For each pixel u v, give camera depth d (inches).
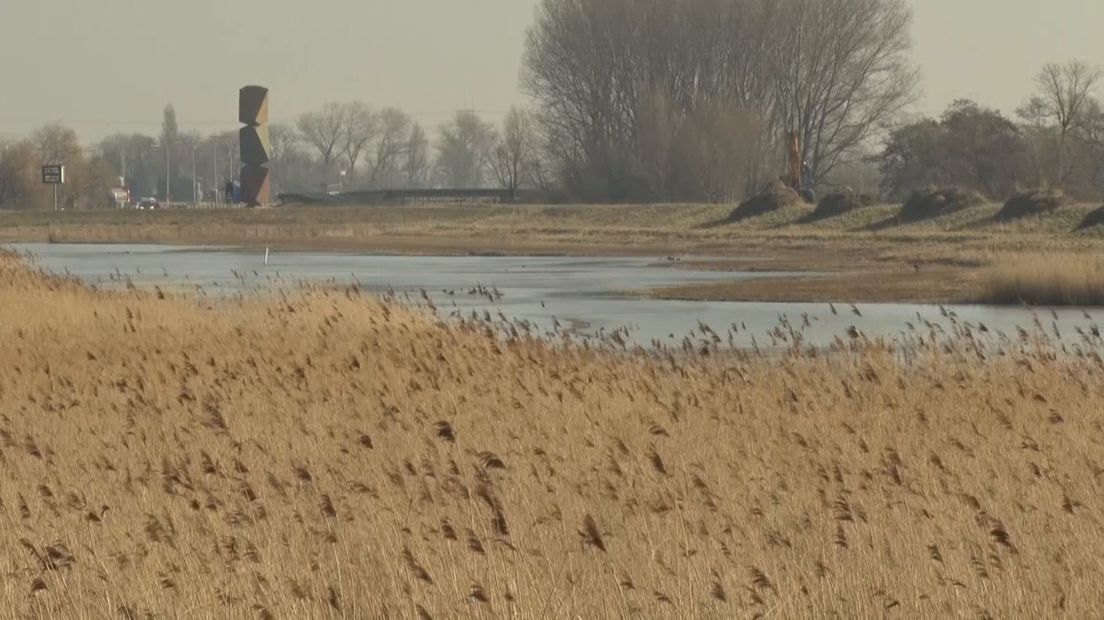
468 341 2295.8
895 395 1814.7
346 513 1130.7
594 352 2428.6
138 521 1132.5
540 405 1710.1
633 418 1647.4
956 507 1156.5
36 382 1969.7
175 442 1529.3
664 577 976.3
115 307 2691.9
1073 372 2016.5
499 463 1212.5
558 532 1087.6
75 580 976.9
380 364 2057.1
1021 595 934.4
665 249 7790.4
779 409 1712.6
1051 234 6953.7
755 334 3216.0
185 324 2522.1
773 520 1144.2
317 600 925.8
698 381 1893.5
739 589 950.4
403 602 922.7
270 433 1558.8
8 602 958.4
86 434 1577.3
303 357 2156.7
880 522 1119.6
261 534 1095.0
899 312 3882.9
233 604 932.6
